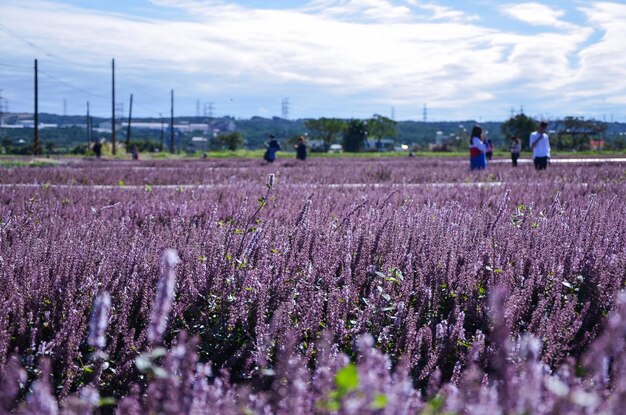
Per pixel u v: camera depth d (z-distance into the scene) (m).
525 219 8.50
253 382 4.20
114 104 94.00
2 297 4.91
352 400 2.49
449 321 5.18
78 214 10.34
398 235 6.87
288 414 2.98
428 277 5.82
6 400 3.26
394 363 4.54
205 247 6.37
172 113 125.31
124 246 6.59
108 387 4.25
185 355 3.37
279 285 5.23
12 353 4.22
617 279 5.64
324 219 8.51
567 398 2.53
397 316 4.89
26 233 7.54
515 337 4.73
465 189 15.36
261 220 7.51
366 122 168.12
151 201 12.44
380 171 27.69
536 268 5.87
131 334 4.59
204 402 2.93
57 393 4.18
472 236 7.12
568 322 4.94
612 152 97.31
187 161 56.28
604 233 7.36
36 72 77.62
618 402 2.60
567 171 24.12
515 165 31.84
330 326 4.70
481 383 3.78
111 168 33.22
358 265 6.00
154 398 3.14
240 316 4.86
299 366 3.62
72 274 5.43
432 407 2.83
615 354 3.37
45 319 4.93
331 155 94.12
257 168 31.89
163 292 3.32
